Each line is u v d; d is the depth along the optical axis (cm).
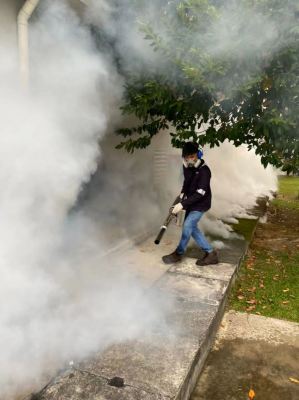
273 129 435
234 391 286
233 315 399
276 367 314
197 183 460
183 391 259
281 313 404
